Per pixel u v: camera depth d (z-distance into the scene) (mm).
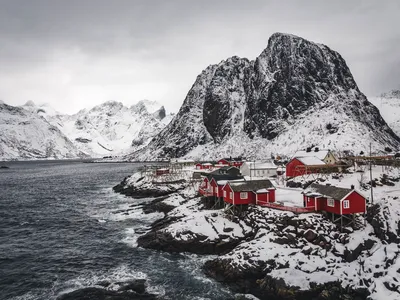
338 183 65000
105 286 37688
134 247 50844
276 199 58250
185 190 83562
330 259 38281
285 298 34281
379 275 34188
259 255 39750
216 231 49344
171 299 34906
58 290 36906
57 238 56312
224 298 35188
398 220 39156
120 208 81125
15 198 100062
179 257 46281
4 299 35031
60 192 112938
